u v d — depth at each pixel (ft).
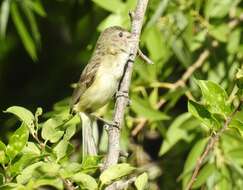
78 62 52.60
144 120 41.09
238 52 41.09
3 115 53.36
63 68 53.16
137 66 40.73
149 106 39.40
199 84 25.61
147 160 44.93
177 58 42.52
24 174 22.74
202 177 37.37
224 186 37.60
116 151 26.21
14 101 53.93
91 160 23.80
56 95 52.95
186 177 38.45
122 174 22.74
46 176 21.81
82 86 36.40
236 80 25.52
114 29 36.01
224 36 40.27
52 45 53.72
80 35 50.78
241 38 41.42
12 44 54.24
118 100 27.45
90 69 36.04
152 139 47.88
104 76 35.68
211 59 41.81
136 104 39.34
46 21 53.47
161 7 37.42
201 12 42.73
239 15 41.88
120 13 40.01
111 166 22.80
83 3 49.01
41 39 53.52
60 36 53.72
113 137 26.43
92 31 47.37
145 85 41.09
